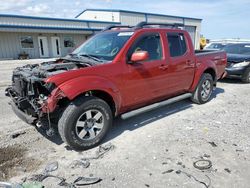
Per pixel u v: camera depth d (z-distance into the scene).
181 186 2.91
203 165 3.32
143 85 4.46
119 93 4.07
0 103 6.35
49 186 2.94
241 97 7.01
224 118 5.14
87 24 31.02
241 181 2.99
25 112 3.85
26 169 3.30
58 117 3.65
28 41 27.09
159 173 3.17
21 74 3.85
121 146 3.92
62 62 4.48
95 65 3.85
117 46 4.27
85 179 3.04
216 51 6.75
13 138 4.23
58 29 28.48
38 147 3.93
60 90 3.41
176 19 38.97
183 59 5.27
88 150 3.84
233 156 3.55
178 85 5.33
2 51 25.59
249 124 4.79
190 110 5.72
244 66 8.93
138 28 4.60
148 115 5.37
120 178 3.08
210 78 6.25
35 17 26.56
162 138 4.18
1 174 3.18
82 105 3.61
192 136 4.24
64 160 3.53
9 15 24.80
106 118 3.97
